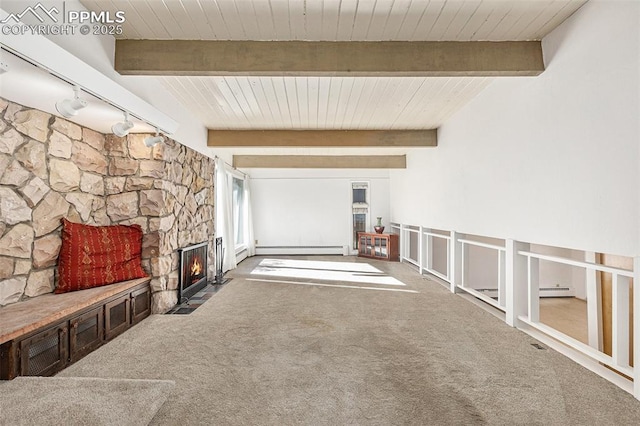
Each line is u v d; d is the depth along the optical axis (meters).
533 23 2.44
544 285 6.02
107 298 2.89
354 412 1.85
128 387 1.90
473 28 2.48
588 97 2.22
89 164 3.39
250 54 2.59
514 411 1.85
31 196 2.69
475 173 3.89
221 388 2.10
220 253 5.80
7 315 2.22
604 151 2.11
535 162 2.79
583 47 2.26
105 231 3.32
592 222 2.20
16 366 1.99
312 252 9.16
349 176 9.25
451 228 4.70
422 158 6.06
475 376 2.26
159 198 3.66
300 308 3.93
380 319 3.51
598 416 1.80
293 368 2.38
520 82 2.99
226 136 5.19
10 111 2.50
